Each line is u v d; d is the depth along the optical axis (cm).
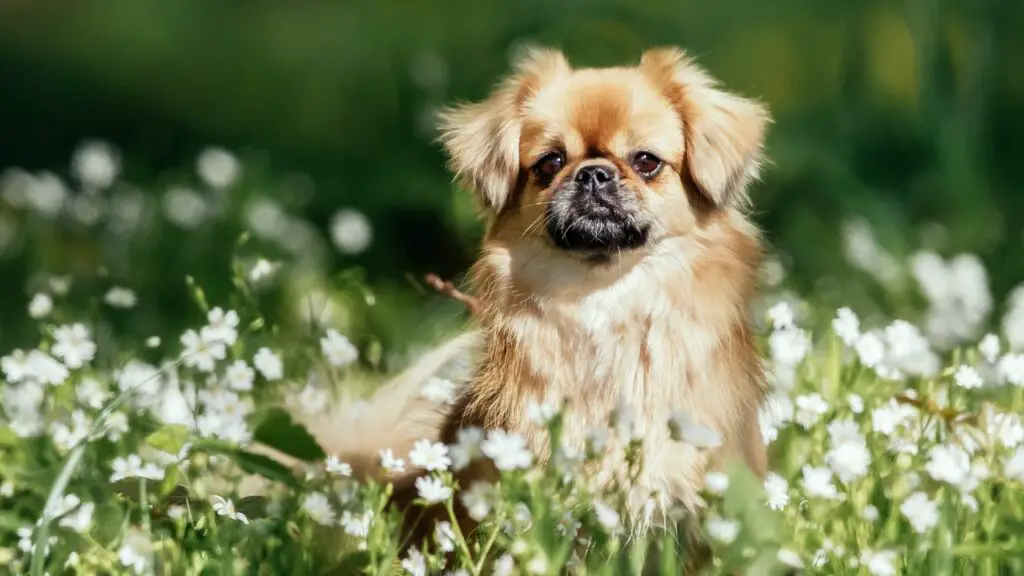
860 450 487
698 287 570
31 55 2095
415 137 1378
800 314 783
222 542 483
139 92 1930
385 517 527
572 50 1284
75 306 980
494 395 568
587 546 485
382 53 1661
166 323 1018
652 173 577
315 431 616
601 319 565
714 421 554
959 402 584
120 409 588
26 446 583
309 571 486
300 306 911
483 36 1424
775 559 446
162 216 1150
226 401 570
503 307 577
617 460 532
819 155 1161
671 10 1385
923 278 873
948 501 465
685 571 529
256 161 1447
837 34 1356
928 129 1174
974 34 1177
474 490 462
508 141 596
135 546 470
